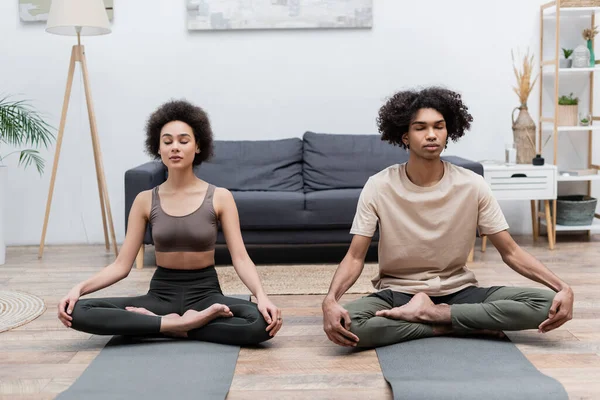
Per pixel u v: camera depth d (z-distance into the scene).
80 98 4.72
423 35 4.71
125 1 4.67
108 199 4.32
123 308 2.58
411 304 2.48
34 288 3.48
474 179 2.53
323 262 4.10
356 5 4.66
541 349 2.44
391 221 2.53
